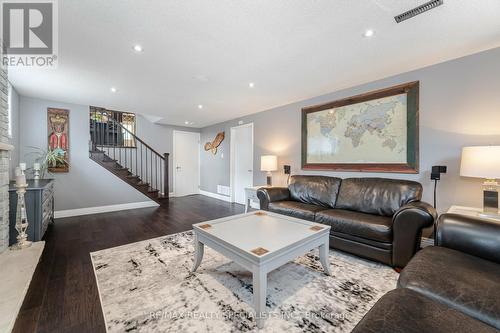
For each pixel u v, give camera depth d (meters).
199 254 2.16
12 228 2.64
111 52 2.34
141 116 5.91
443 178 2.64
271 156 4.30
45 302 1.68
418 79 2.80
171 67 2.71
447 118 2.60
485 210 2.12
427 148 2.75
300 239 1.83
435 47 2.28
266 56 2.45
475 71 2.41
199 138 7.20
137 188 5.00
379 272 2.15
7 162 2.35
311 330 1.41
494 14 1.74
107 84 3.30
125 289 1.86
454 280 1.14
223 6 1.66
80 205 4.50
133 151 5.72
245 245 1.70
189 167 6.97
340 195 3.18
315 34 2.03
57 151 4.13
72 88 3.47
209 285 1.92
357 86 3.37
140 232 3.37
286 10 1.71
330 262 2.37
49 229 3.51
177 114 5.32
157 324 1.46
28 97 3.96
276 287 1.89
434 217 2.01
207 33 2.01
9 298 1.51
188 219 4.14
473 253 1.47
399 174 3.00
